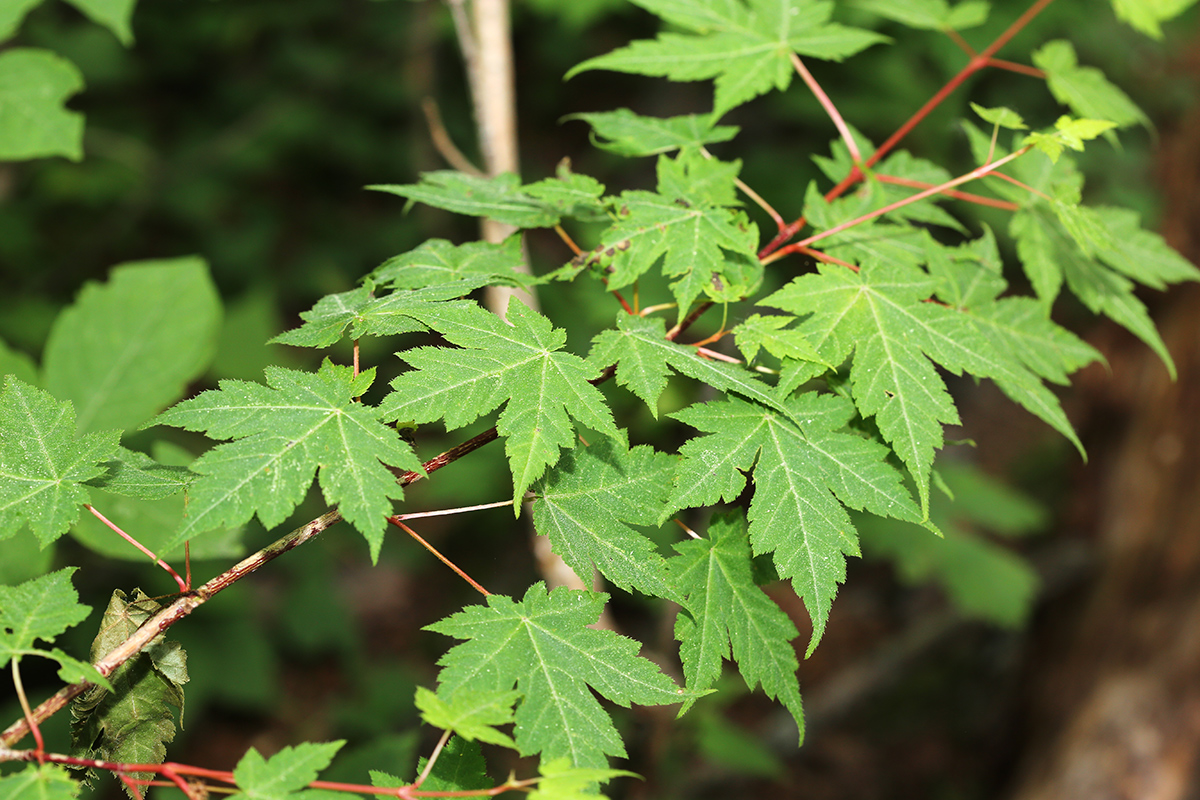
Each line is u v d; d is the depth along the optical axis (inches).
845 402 60.2
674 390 141.4
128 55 330.3
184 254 314.2
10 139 108.7
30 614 49.5
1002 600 174.9
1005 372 61.9
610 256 62.9
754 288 63.9
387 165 339.9
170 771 46.0
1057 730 194.5
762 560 59.6
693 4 82.3
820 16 82.4
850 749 239.5
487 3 108.7
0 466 52.9
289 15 327.6
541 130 384.5
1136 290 209.2
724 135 77.7
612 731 50.9
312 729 230.7
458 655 51.7
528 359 53.9
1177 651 181.2
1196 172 214.5
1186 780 173.9
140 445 149.2
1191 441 195.5
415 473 55.1
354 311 60.0
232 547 101.6
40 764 45.0
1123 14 85.8
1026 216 75.5
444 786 54.4
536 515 56.4
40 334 253.3
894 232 73.7
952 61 196.5
